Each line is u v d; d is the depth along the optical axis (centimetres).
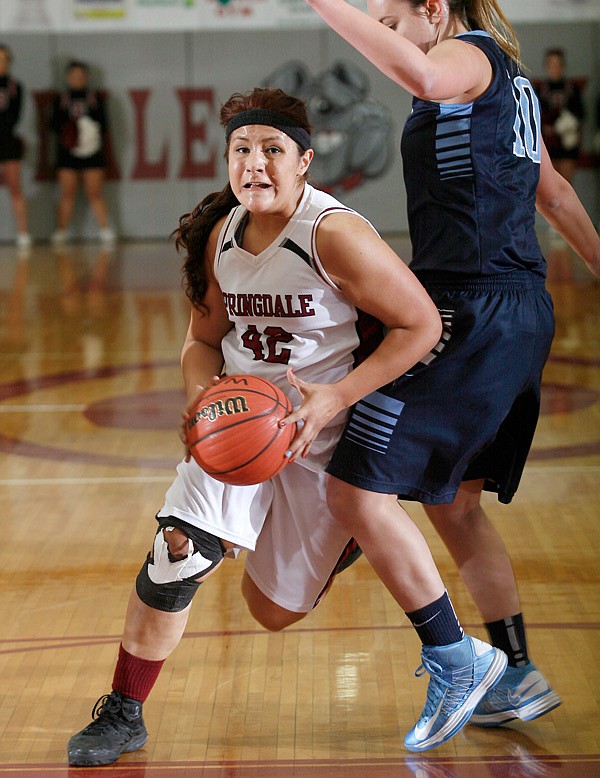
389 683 564
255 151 444
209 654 600
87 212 3156
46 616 659
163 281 2292
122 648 489
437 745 491
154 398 1259
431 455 470
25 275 2439
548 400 1227
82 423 1145
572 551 762
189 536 462
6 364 1470
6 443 1072
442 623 476
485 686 486
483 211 468
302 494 480
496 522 828
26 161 3114
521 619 522
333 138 3072
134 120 3112
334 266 450
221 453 434
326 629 634
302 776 472
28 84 3080
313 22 3039
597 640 613
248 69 3075
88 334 1689
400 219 3105
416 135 477
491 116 466
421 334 449
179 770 479
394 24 481
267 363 479
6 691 557
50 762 487
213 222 491
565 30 3039
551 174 528
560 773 472
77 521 841
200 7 3052
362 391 449
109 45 3072
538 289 490
